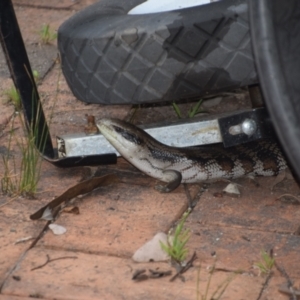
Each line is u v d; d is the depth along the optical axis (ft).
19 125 29.40
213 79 23.56
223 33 23.02
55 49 36.81
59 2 42.06
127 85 24.31
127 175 25.89
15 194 24.30
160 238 21.13
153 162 25.16
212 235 21.93
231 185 24.85
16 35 24.52
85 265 20.45
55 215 23.13
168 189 24.52
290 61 15.87
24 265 20.49
